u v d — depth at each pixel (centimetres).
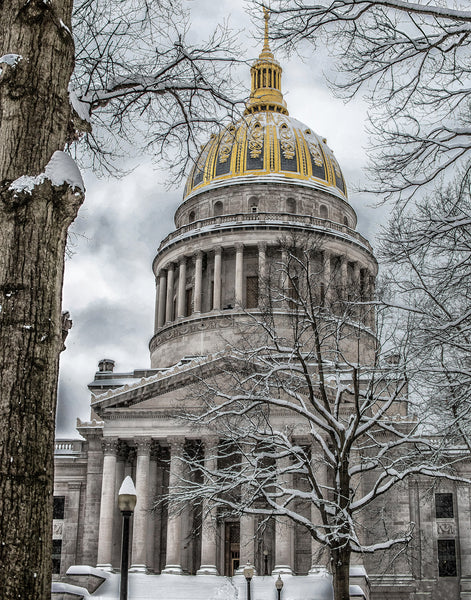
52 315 1201
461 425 2695
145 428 7669
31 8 1260
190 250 10050
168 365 9656
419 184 2161
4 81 1248
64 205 1226
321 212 10431
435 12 1858
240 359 5072
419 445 4772
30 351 1159
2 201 1204
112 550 7569
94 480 8250
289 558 7069
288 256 4966
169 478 7962
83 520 8450
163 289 10425
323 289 6175
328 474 7494
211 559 7225
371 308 4281
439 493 8156
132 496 2586
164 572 7250
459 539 8019
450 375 2744
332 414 4206
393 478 3962
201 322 9525
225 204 10406
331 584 6675
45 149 1252
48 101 1266
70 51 1312
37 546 1102
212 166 10750
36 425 1139
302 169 10569
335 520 3919
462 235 2320
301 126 11119
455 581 7925
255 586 6850
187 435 7562
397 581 7525
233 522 8062
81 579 6888
